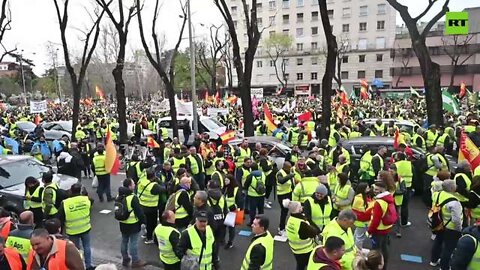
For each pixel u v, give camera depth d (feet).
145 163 37.17
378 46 245.45
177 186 28.25
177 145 46.39
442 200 22.97
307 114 71.46
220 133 61.67
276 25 266.98
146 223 30.58
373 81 235.40
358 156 41.98
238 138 56.75
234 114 100.63
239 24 259.19
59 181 36.88
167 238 20.25
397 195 30.22
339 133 54.75
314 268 14.26
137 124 73.05
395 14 240.94
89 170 55.11
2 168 35.99
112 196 45.39
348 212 17.31
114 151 39.42
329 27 54.60
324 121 56.65
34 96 256.93
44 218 27.73
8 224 20.83
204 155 45.50
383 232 21.89
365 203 22.85
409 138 51.03
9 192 33.40
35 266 15.92
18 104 227.81
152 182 30.40
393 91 200.03
